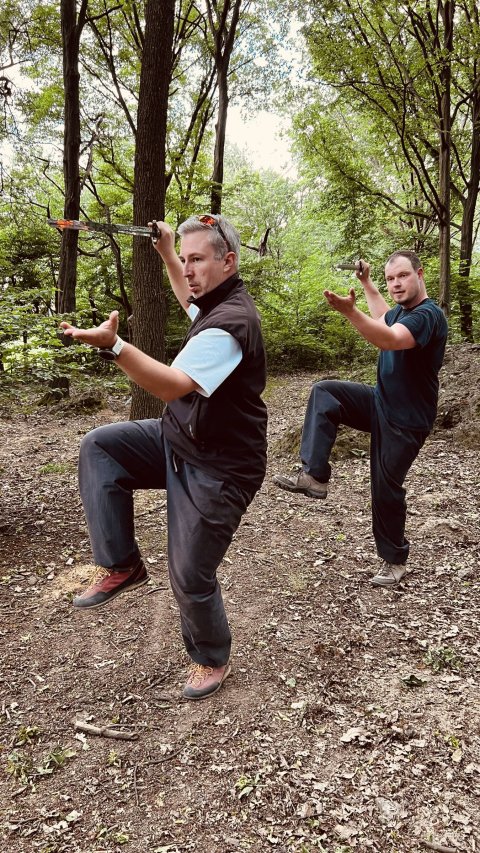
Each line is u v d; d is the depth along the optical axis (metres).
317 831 2.09
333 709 2.67
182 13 13.41
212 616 2.41
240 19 13.47
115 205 14.46
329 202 14.65
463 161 14.89
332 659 3.00
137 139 6.31
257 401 2.20
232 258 2.16
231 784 2.29
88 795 2.25
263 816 2.16
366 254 15.78
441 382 7.16
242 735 2.52
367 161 17.47
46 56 12.23
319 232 22.64
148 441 2.30
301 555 4.09
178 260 2.60
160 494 5.29
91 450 2.25
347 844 2.04
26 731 2.54
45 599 3.52
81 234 14.20
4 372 4.35
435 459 5.83
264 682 2.84
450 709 2.64
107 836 2.08
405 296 3.10
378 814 2.15
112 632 3.22
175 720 2.61
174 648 3.09
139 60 12.59
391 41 11.15
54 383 9.41
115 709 2.68
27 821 2.14
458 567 3.84
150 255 6.48
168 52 6.14
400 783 2.27
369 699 2.72
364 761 2.38
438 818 2.12
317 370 14.92
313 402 3.18
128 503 2.30
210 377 1.93
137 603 3.49
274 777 2.31
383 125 13.04
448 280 12.04
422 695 2.73
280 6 12.52
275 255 23.06
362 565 3.93
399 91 11.49
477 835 2.05
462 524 4.41
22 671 2.90
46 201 15.07
